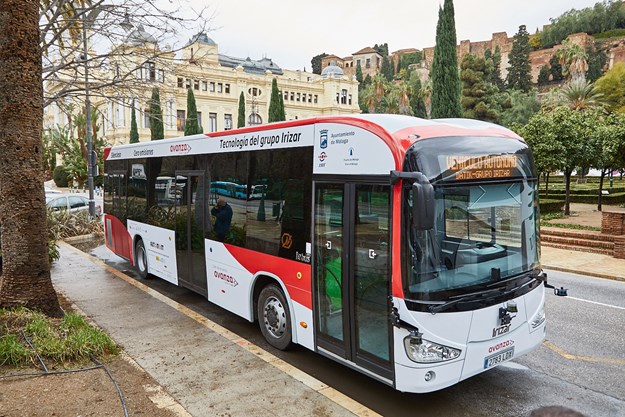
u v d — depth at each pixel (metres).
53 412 4.36
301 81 73.25
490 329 4.52
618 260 12.91
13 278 6.60
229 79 65.19
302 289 5.68
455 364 4.32
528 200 5.17
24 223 6.59
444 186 4.38
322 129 5.37
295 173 5.78
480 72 69.00
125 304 8.20
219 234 7.42
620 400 5.05
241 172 6.86
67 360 5.50
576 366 5.95
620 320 7.88
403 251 4.29
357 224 4.86
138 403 4.60
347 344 5.04
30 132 6.60
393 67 146.62
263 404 4.66
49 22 9.88
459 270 4.43
